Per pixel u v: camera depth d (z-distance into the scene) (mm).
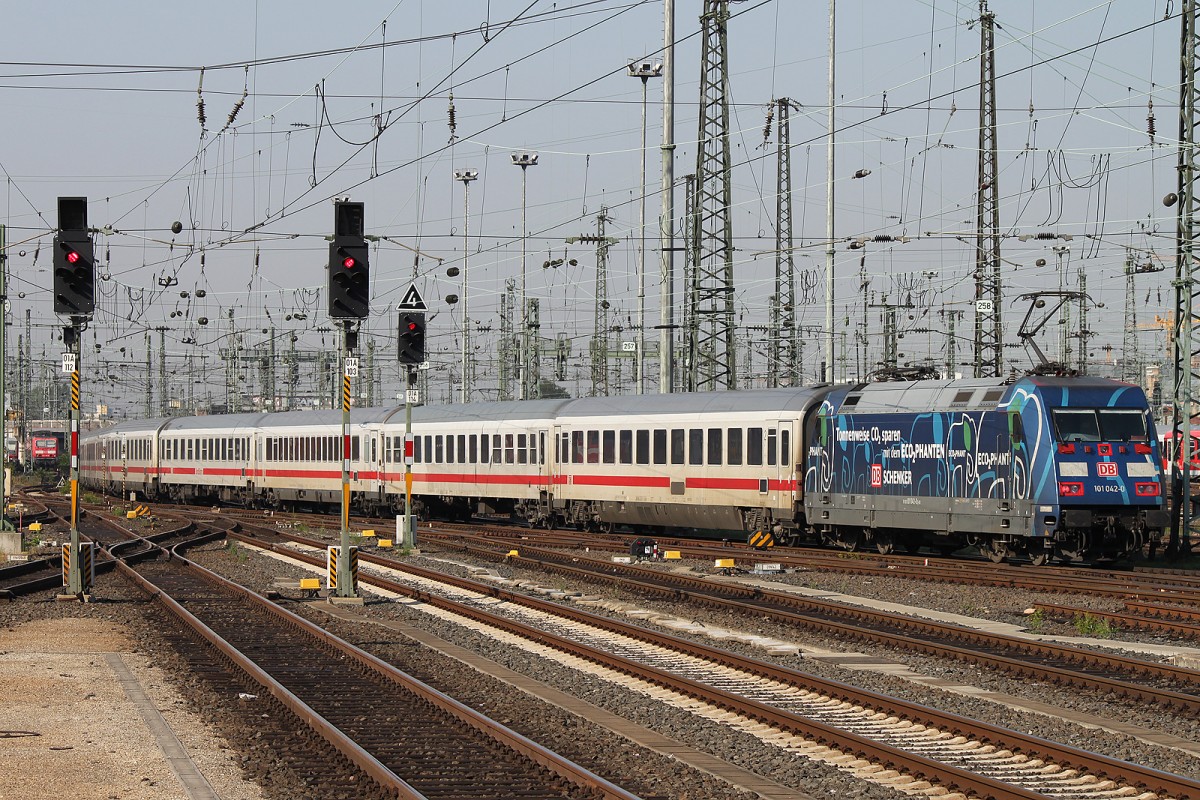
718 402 49344
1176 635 26344
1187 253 40438
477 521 69625
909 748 16422
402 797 13570
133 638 26344
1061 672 20984
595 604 32406
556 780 14625
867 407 43750
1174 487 41438
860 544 45812
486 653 24719
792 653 24344
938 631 26469
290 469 77500
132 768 15062
